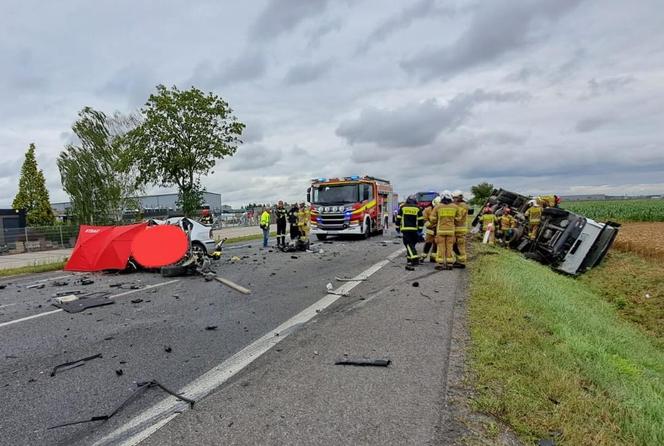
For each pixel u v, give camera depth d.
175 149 20.89
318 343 5.00
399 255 13.11
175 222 12.16
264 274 10.28
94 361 4.75
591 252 14.70
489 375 3.84
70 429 3.28
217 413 3.39
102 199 26.52
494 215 17.03
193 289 8.74
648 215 36.56
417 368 4.11
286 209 18.36
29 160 39.72
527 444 2.83
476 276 8.77
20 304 7.98
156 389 3.93
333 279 9.32
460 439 2.88
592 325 6.80
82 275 11.51
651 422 3.30
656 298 11.24
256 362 4.48
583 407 3.30
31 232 22.44
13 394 3.94
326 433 3.02
